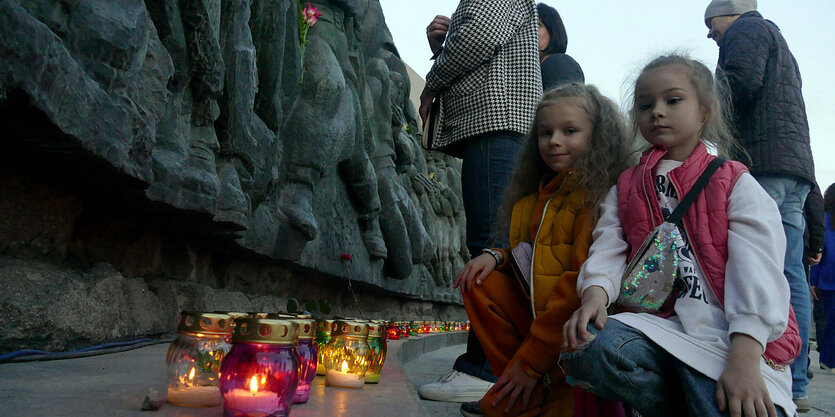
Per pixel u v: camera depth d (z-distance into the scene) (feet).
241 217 9.43
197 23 8.00
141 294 8.76
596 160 5.66
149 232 9.35
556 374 5.46
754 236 4.24
